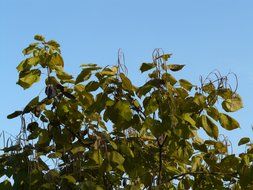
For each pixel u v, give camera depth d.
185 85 6.16
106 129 6.54
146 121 5.79
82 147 6.00
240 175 6.20
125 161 6.10
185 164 7.10
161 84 5.91
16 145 6.01
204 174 6.69
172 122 5.75
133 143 6.52
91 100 6.24
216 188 6.59
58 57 6.34
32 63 6.26
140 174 6.29
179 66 6.04
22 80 6.29
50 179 5.61
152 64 6.02
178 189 6.89
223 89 6.12
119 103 5.72
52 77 6.30
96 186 5.51
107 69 5.99
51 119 6.29
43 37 6.54
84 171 6.10
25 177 5.66
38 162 5.95
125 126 5.96
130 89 5.84
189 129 5.82
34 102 6.26
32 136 6.21
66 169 6.12
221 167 6.42
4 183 5.70
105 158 5.83
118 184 6.44
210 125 5.93
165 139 6.32
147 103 5.86
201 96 6.01
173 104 5.82
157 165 6.73
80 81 5.96
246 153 6.36
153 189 6.19
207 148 6.74
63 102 6.30
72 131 6.38
